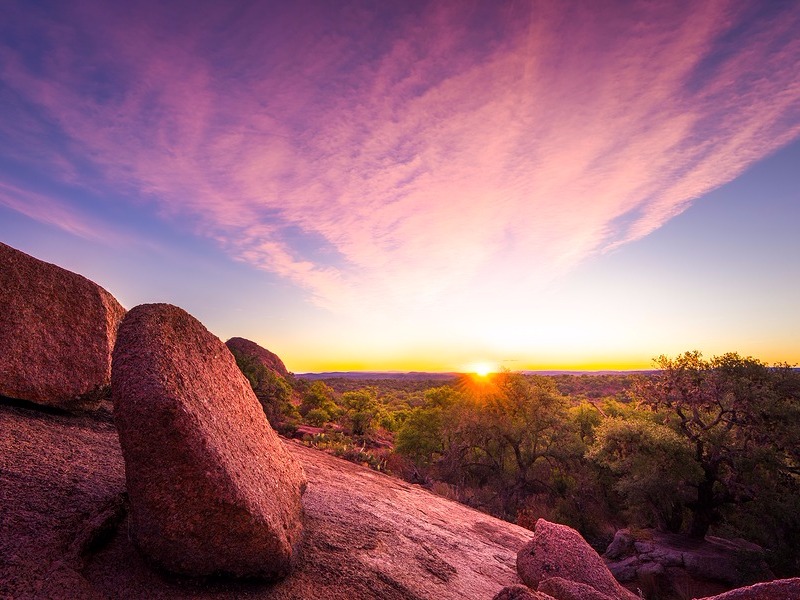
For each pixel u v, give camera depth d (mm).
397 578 3750
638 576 12492
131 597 2205
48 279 4168
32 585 1926
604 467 18719
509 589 2990
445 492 17484
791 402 14062
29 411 3715
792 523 12633
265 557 2734
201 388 2963
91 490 2846
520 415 21953
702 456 14562
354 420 33344
